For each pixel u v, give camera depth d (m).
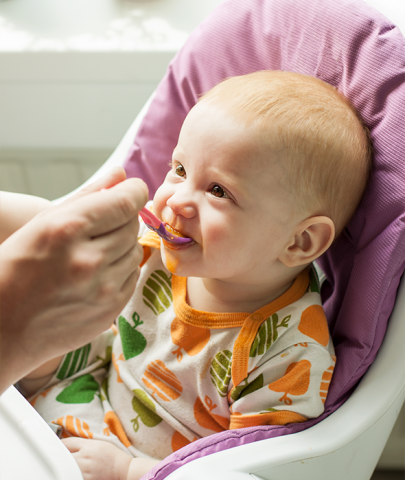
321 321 0.70
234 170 0.61
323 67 0.73
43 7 1.29
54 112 1.27
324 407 0.67
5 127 1.31
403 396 0.71
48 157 1.36
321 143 0.63
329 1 0.72
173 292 0.77
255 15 0.80
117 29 1.21
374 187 0.68
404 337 0.68
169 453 0.74
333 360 0.69
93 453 0.70
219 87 0.67
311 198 0.64
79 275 0.39
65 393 0.78
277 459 0.58
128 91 1.21
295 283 0.73
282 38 0.77
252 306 0.72
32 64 1.18
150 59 1.15
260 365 0.69
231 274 0.66
